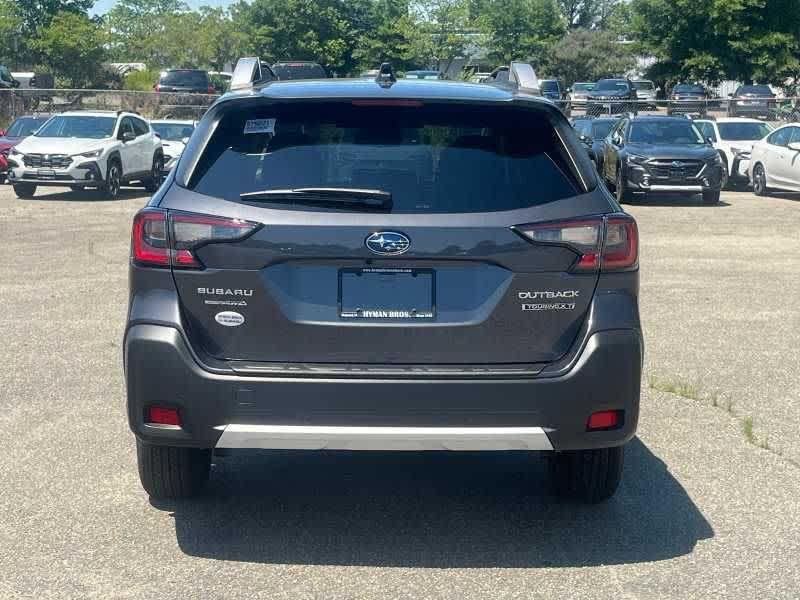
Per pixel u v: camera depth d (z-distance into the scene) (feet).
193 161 14.65
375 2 272.10
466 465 18.95
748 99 126.52
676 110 136.87
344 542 15.29
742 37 213.05
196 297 14.23
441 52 261.24
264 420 14.05
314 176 14.30
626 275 14.57
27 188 77.61
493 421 14.10
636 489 17.67
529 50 299.99
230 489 17.51
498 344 14.23
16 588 13.64
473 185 14.34
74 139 77.77
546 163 14.69
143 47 304.50
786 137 79.51
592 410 14.28
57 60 240.32
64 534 15.46
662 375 25.44
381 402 13.93
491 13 301.63
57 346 27.89
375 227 13.99
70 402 22.56
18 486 17.44
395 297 14.14
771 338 29.68
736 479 18.15
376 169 14.34
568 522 16.16
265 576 14.07
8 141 87.86
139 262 14.39
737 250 49.08
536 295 14.23
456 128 14.78
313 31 264.31
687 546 15.21
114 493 17.17
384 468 18.75
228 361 14.23
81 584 13.78
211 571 14.21
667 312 33.47
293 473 18.42
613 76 290.76
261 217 14.07
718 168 73.00
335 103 14.80
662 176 72.69
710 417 21.94
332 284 14.14
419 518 16.30
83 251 46.91
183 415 14.17
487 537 15.55
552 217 14.25
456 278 14.19
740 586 13.84
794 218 64.39
